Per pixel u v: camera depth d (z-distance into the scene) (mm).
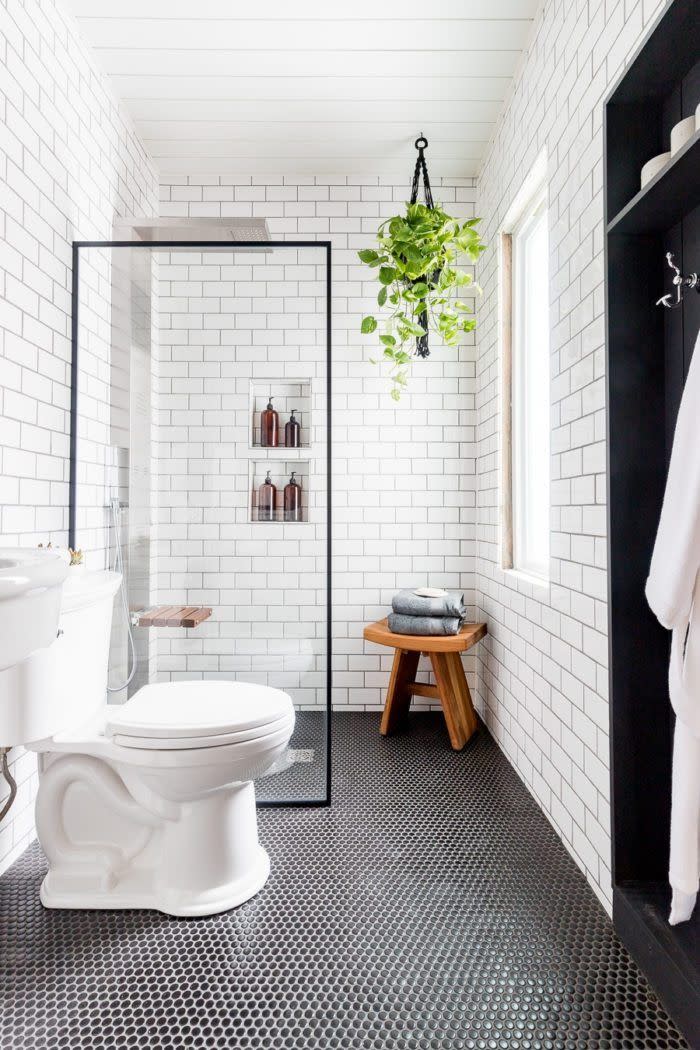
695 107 1283
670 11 1115
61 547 1935
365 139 2900
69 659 1624
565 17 1873
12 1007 1257
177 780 1515
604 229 1447
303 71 2432
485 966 1367
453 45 2299
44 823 1613
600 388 1572
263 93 2561
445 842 1896
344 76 2463
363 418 3229
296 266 2146
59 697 1580
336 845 1877
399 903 1594
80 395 2148
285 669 2162
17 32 1760
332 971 1354
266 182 3205
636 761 1457
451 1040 1179
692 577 1128
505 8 2129
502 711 2660
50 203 1977
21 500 1802
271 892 1643
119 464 2152
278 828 1980
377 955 1404
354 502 3229
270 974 1348
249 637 2158
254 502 2156
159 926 1509
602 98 1582
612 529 1444
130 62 2367
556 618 1931
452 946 1433
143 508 2152
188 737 1498
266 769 1639
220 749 1510
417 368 3234
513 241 2730
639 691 1449
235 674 2158
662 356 1443
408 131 2838
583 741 1705
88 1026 1214
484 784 2311
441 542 3236
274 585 2156
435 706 3219
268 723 1584
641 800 1463
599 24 1607
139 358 2156
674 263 1391
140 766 1513
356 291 3211
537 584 2160
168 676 2152
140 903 1578
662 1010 1242
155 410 2158
